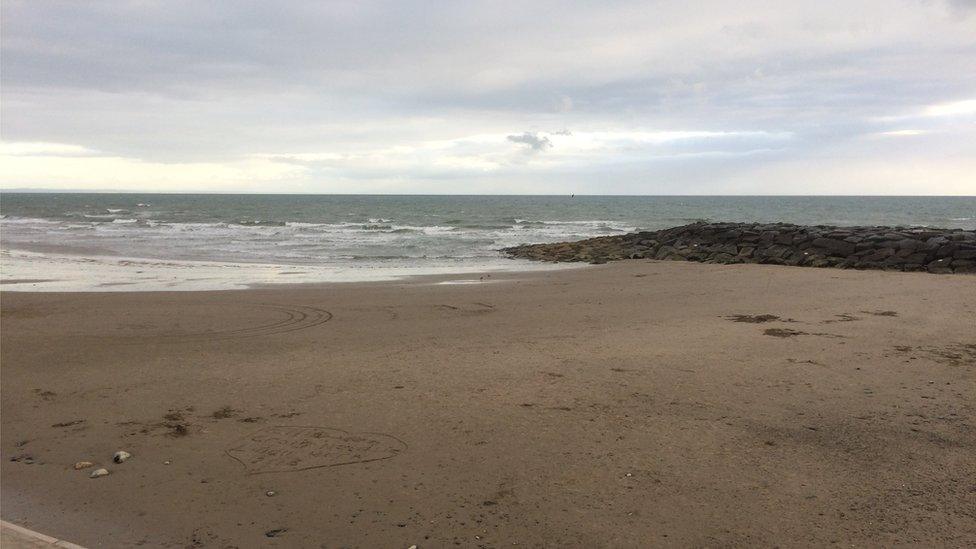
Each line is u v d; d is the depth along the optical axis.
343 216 63.31
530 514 3.39
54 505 3.54
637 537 3.14
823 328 8.40
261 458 4.17
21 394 5.65
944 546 3.03
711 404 5.20
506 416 4.94
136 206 87.00
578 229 43.75
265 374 6.29
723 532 3.19
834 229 23.23
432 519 3.35
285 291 13.61
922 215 66.62
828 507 3.44
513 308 10.90
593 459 4.10
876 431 4.54
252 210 76.81
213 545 3.12
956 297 11.05
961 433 4.48
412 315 10.21
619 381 5.89
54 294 12.74
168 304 11.48
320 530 3.25
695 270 18.00
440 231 40.72
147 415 5.05
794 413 4.96
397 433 4.60
